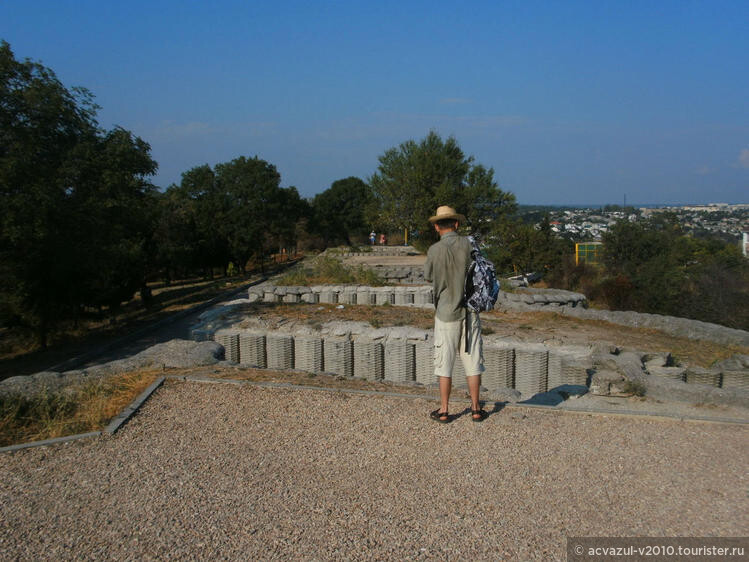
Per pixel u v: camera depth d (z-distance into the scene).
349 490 3.71
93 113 14.73
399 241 39.44
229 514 3.41
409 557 2.96
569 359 6.37
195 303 21.59
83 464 4.14
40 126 13.23
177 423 4.92
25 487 3.79
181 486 3.78
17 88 12.77
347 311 10.52
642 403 5.46
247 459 4.20
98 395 5.48
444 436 4.60
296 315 10.05
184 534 3.20
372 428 4.78
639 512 3.41
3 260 12.93
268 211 49.28
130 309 24.25
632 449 4.33
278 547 3.06
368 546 3.07
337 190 67.62
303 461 4.16
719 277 17.50
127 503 3.56
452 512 3.42
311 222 61.91
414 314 10.21
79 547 3.08
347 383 6.22
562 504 3.51
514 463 4.10
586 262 25.52
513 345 8.30
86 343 15.67
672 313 17.78
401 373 8.01
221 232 37.28
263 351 8.53
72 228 13.48
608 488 3.71
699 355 8.17
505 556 2.97
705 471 3.94
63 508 3.50
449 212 4.80
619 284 19.61
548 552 3.00
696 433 4.64
